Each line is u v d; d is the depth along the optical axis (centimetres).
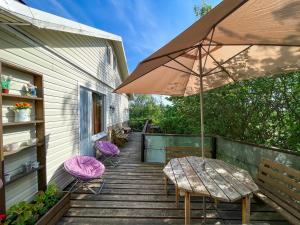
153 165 567
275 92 379
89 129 583
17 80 271
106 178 451
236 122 438
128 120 1769
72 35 452
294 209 220
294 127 348
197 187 206
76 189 383
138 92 362
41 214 246
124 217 286
